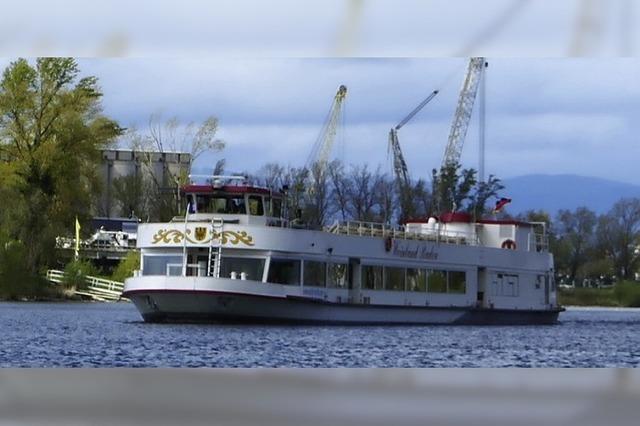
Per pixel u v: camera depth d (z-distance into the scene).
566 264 165.12
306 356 72.81
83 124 168.00
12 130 167.12
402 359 73.69
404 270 106.62
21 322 104.94
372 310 102.12
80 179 171.12
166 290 91.38
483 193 149.50
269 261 92.81
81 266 172.25
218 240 92.19
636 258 166.50
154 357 71.25
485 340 95.62
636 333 114.06
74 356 71.00
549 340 99.88
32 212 168.25
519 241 124.56
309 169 161.12
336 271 98.81
